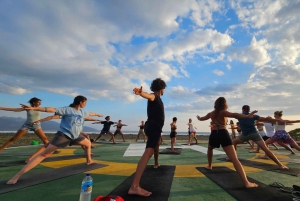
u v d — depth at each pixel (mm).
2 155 6219
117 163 4973
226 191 2762
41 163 4914
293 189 2742
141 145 10445
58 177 3455
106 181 3264
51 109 3457
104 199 2041
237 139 5102
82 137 4480
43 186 2961
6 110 3104
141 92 2674
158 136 2877
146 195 2539
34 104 4863
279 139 6273
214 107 3490
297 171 4004
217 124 3332
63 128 3529
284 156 6477
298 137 17312
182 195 2611
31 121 4797
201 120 3867
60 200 2395
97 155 6520
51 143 3418
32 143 10422
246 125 4676
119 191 2719
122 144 11164
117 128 14109
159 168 4324
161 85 3199
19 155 6219
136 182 2605
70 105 3992
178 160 5566
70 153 6875
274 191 2729
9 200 2371
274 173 3889
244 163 4918
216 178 3432
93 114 4371
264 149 4449
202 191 2781
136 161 5328
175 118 7695
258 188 2863
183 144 11672
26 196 2521
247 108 4648
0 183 3070
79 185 3029
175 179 3428
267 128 7562
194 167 4453
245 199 2420
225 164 4902
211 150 4121
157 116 2932
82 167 4340
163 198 2465
